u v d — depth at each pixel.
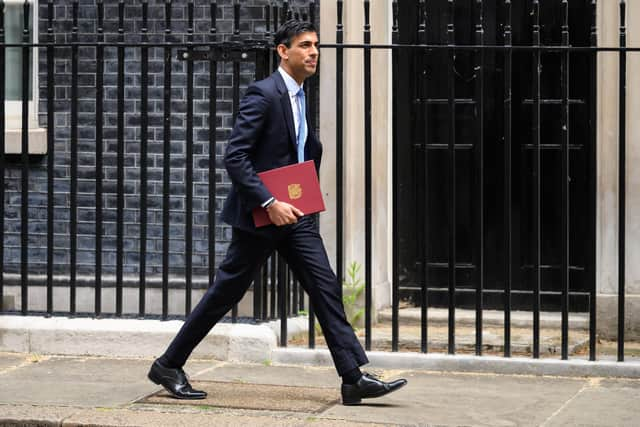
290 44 6.75
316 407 6.71
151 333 8.22
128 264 9.61
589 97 8.42
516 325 9.04
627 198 8.65
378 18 9.33
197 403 6.80
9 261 9.80
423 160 7.86
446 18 9.42
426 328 7.93
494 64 9.32
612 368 7.63
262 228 6.68
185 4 9.49
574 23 9.11
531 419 6.43
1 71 8.42
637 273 8.66
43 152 9.64
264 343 8.09
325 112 9.20
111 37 9.62
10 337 8.40
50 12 8.34
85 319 8.41
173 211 9.51
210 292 6.87
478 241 7.81
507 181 7.75
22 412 6.52
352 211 9.14
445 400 6.92
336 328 6.69
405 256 9.58
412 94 9.51
